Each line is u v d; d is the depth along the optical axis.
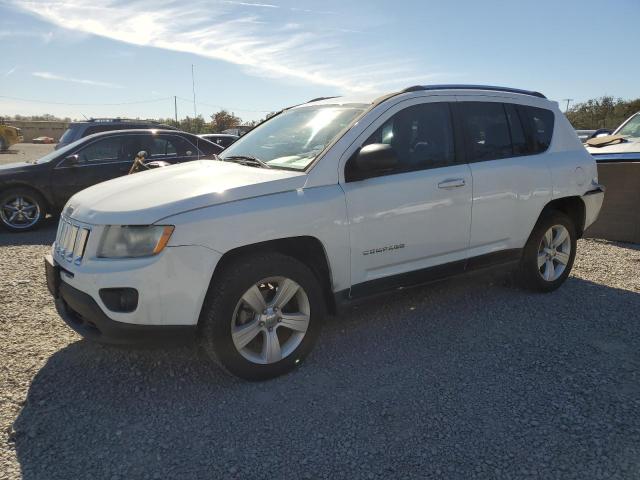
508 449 2.64
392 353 3.73
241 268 3.13
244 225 3.10
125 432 2.80
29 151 37.22
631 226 7.31
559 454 2.60
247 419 2.92
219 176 3.48
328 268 3.50
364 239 3.61
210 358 3.21
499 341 3.92
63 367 3.51
